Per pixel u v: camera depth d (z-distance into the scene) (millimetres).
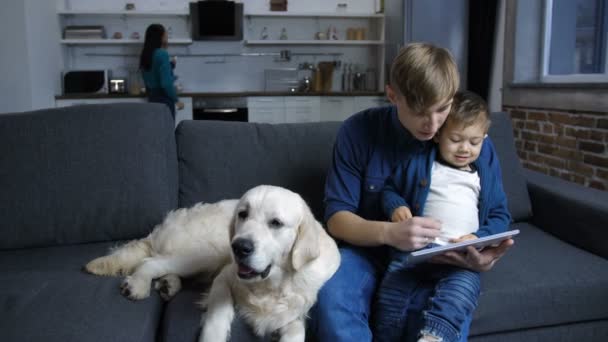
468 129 1427
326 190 1604
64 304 1280
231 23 6238
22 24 4742
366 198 1580
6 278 1470
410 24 5012
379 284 1481
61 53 5938
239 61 6605
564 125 3262
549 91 3395
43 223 1772
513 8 3873
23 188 1769
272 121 5969
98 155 1816
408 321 1352
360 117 1630
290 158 1959
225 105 5867
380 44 6438
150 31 5289
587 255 1705
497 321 1440
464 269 1359
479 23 4613
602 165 2902
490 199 1526
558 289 1466
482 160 1544
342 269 1410
